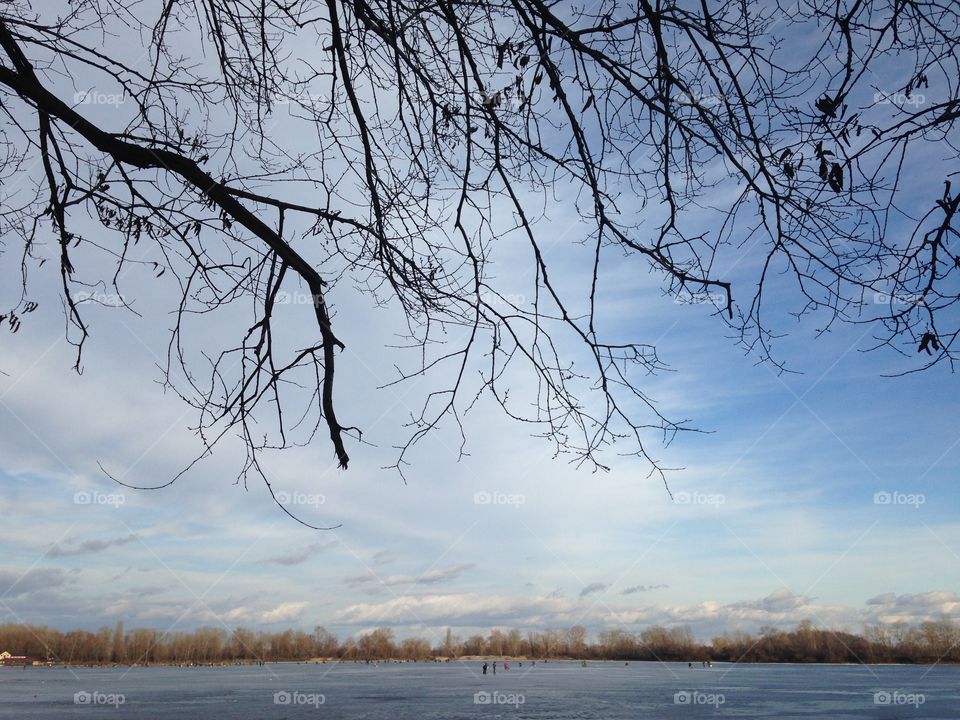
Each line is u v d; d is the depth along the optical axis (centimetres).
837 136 388
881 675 12025
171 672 14225
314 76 437
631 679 10500
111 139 407
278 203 414
